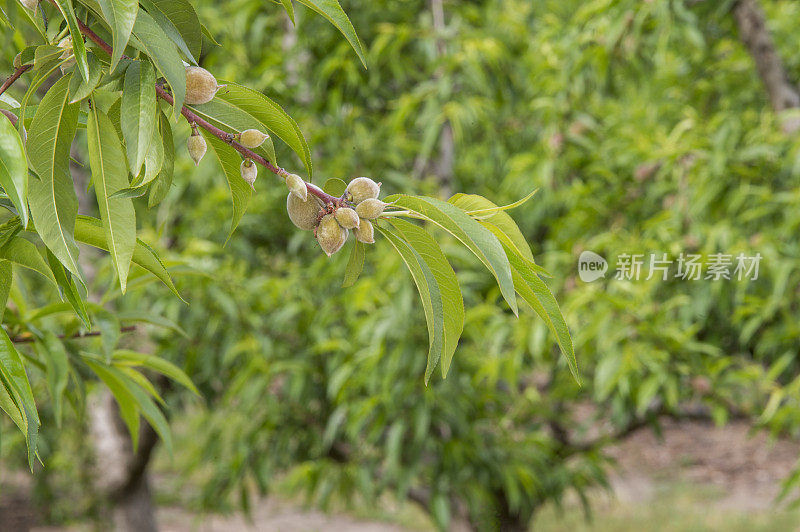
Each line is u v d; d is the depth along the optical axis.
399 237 1.58
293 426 5.40
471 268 4.99
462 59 4.96
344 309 5.12
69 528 10.77
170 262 2.17
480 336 4.69
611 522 12.47
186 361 4.89
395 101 5.38
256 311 5.16
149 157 1.56
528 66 5.84
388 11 5.48
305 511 5.54
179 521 12.30
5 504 12.15
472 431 4.89
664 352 4.21
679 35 4.56
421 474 5.43
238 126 1.62
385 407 4.74
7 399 1.59
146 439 5.55
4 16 1.68
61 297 1.63
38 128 1.57
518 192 5.52
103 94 1.58
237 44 5.32
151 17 1.54
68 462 7.13
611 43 4.54
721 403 4.63
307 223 1.58
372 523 13.07
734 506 13.20
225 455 5.95
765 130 4.51
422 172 5.64
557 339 1.57
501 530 6.03
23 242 1.62
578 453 6.04
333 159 4.98
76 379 2.15
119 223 1.57
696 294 4.35
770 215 4.50
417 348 4.60
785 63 5.21
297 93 5.28
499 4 6.04
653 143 4.84
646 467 15.62
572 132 5.27
